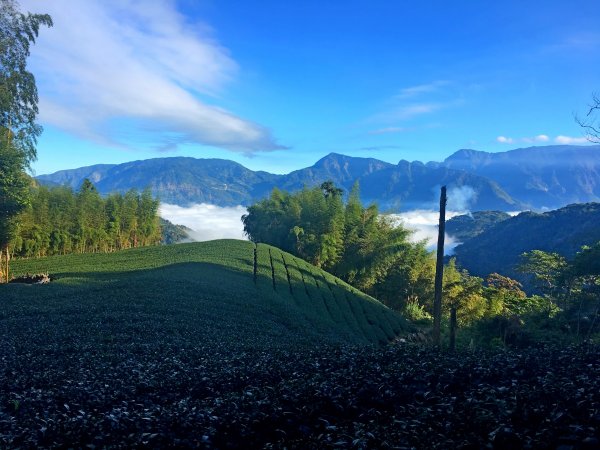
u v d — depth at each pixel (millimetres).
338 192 92062
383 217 82125
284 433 8898
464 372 12102
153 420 9250
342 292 57562
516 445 7277
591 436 6977
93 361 19922
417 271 77875
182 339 26844
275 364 15773
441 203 27734
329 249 74750
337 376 12281
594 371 11305
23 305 35000
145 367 17484
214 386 13859
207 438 8469
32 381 15742
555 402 8969
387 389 11000
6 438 8859
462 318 63156
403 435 7754
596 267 52000
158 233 111625
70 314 32094
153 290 40188
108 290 40406
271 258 66188
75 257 70750
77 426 9266
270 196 94000
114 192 98938
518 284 90500
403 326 52469
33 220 78438
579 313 49562
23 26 45812
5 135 48406
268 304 42062
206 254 65125
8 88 46281
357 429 8305
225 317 35000
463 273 97250
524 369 12289
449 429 7980
